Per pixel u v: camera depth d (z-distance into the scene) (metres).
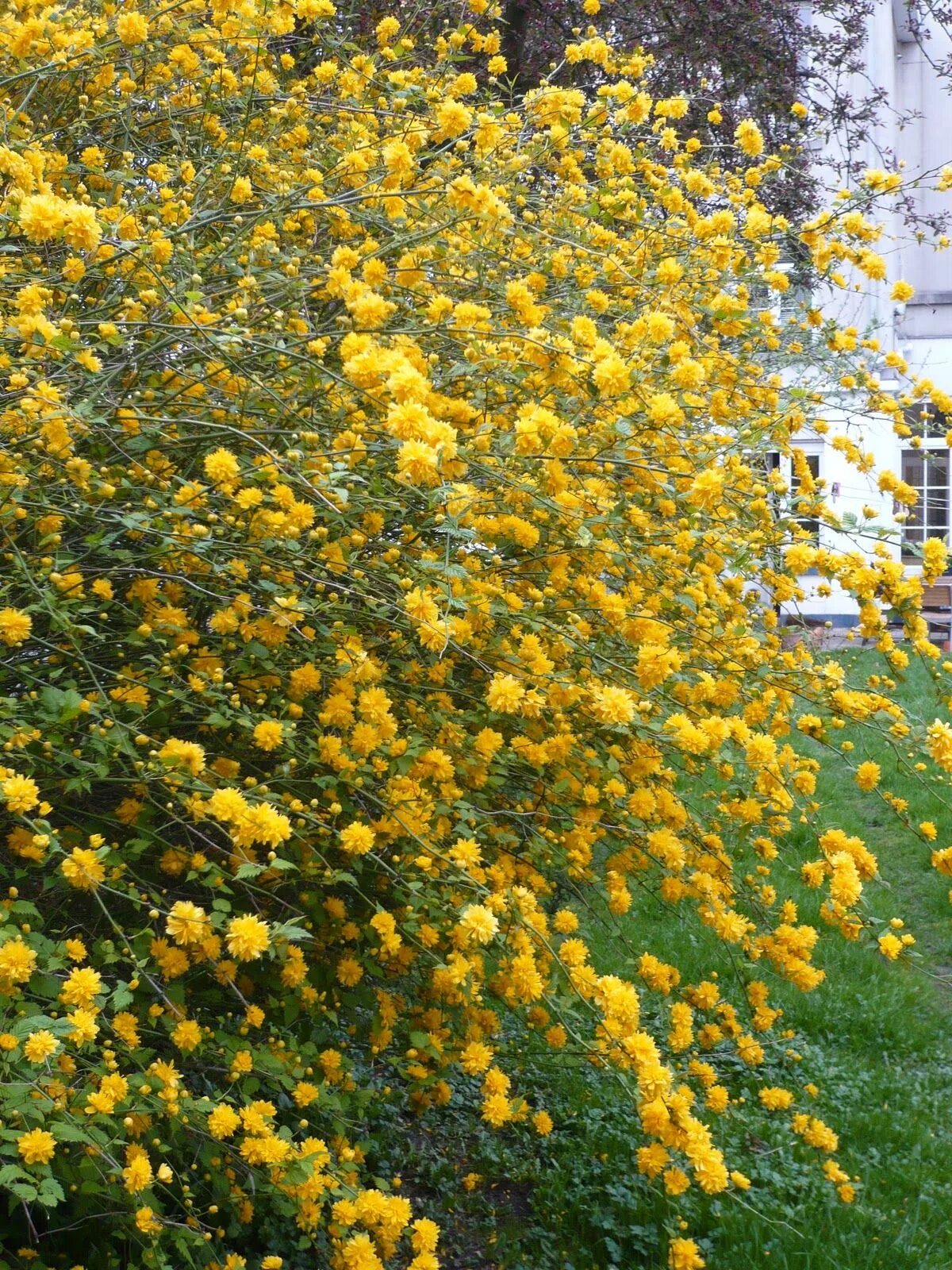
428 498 2.09
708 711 2.58
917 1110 3.48
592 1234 2.80
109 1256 2.04
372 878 2.45
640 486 2.83
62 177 2.96
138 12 3.13
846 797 5.95
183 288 2.45
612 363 2.25
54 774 2.11
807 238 3.44
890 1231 2.83
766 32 7.71
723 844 2.84
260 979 2.38
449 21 4.89
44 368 2.30
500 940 2.16
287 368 2.47
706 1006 2.60
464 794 2.52
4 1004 1.67
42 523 2.21
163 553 2.21
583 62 6.62
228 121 3.50
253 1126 1.87
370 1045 2.57
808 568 2.69
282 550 2.26
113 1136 1.88
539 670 2.36
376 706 2.18
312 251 3.07
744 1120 2.70
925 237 4.41
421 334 2.54
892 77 14.98
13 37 2.81
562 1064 3.04
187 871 2.31
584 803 2.56
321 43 3.74
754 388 3.33
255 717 2.19
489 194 2.41
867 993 4.17
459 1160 3.07
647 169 3.48
